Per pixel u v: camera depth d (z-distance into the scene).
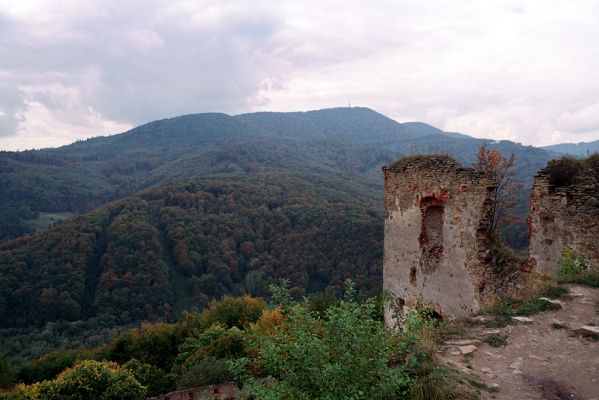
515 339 5.32
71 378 16.25
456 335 5.53
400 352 4.62
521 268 9.09
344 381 3.56
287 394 3.55
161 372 18.70
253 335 4.81
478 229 9.07
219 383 15.21
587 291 6.67
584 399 4.01
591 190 8.24
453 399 3.91
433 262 10.41
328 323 4.12
